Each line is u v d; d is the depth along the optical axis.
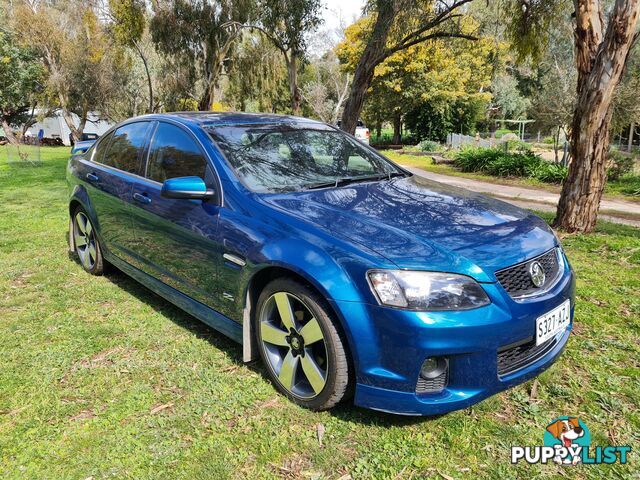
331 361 2.49
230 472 2.24
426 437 2.47
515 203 11.47
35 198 9.36
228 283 3.03
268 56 27.58
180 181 3.10
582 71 6.39
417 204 3.07
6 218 7.46
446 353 2.29
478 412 2.68
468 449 2.38
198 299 3.38
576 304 4.06
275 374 2.84
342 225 2.67
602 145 6.47
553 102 17.25
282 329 2.80
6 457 2.35
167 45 25.98
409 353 2.29
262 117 4.05
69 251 5.73
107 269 4.84
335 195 3.13
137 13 25.45
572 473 2.24
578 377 2.99
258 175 3.25
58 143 37.31
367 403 2.44
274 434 2.49
